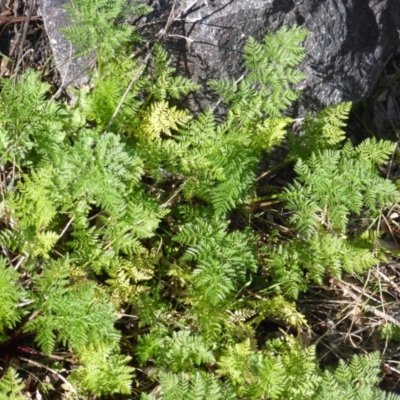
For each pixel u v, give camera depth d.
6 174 1.05
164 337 0.96
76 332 0.88
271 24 1.08
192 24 1.06
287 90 1.03
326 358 1.08
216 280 0.93
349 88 1.12
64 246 1.02
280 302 1.01
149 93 1.08
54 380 0.98
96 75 1.07
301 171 1.02
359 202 1.00
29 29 1.13
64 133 0.97
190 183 1.01
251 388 0.91
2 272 0.89
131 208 0.95
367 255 1.01
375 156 1.06
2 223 1.02
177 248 1.05
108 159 0.92
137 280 0.99
